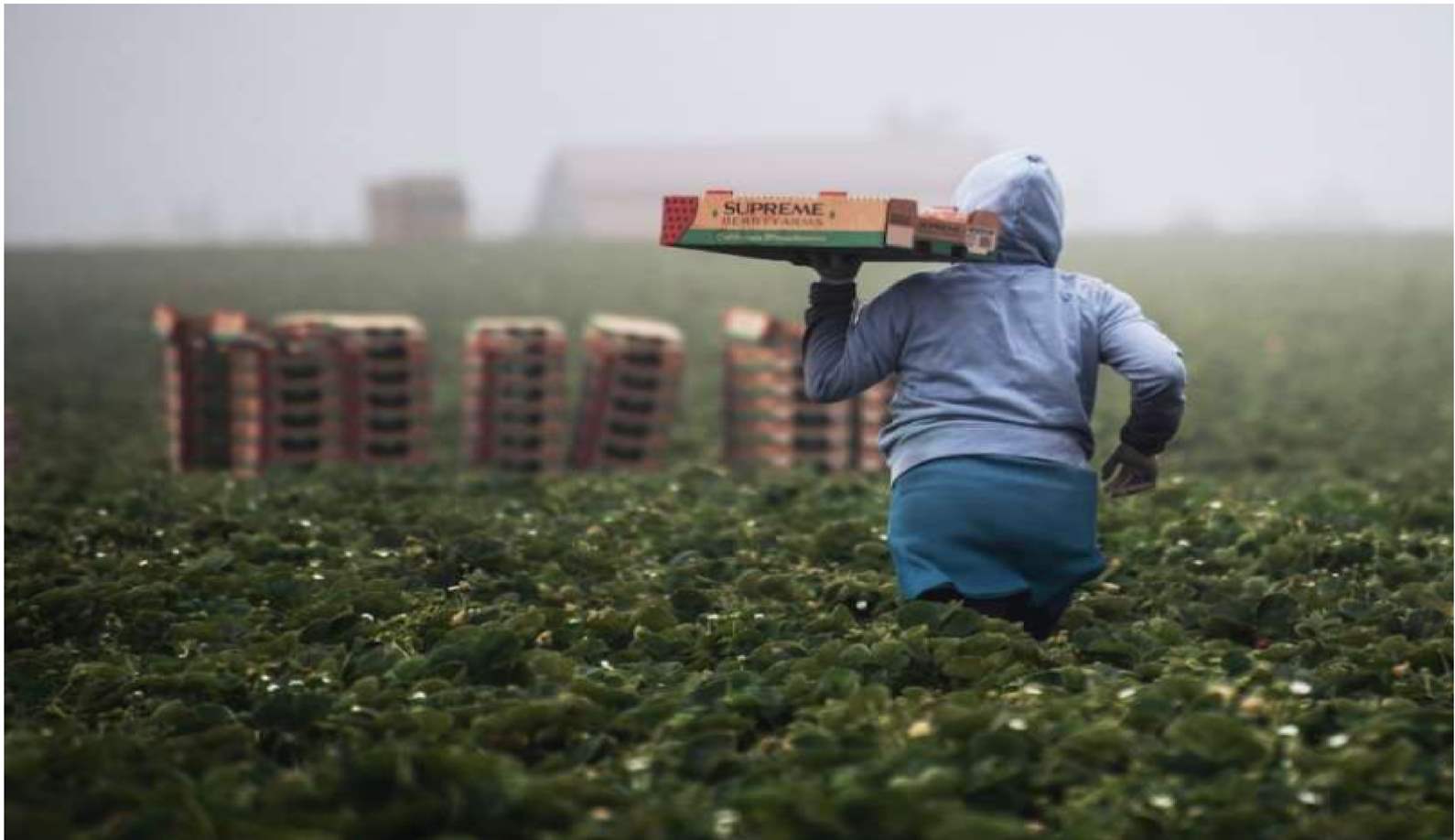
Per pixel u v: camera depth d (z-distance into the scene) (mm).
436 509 32500
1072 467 20625
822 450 46875
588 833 13781
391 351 47375
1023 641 20109
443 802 14188
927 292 21062
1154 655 20891
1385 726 16953
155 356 89938
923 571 20672
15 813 13969
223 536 30422
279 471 42250
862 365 21078
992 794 15328
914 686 19422
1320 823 14766
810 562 27375
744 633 21312
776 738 17016
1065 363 20672
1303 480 45000
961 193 21719
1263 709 17328
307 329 46875
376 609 23562
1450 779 16109
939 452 20641
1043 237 21344
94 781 15352
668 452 56188
